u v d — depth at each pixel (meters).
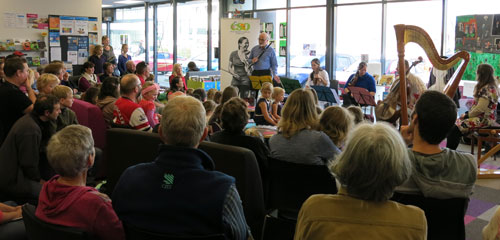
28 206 1.92
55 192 1.94
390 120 4.58
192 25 14.46
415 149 1.82
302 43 11.05
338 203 1.30
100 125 4.63
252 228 2.75
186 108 1.57
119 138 3.41
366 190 1.26
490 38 7.30
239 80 9.55
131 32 17.23
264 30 11.85
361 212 1.27
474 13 8.09
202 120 1.59
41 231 1.81
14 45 9.30
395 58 9.48
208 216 1.44
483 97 5.32
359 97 7.37
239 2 11.49
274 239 2.53
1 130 4.03
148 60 16.45
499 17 7.16
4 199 3.37
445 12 8.59
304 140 2.67
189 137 1.55
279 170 2.73
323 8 10.47
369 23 9.80
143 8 16.39
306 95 2.78
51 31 9.80
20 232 2.63
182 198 1.46
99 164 4.53
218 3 13.25
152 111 4.57
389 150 1.25
